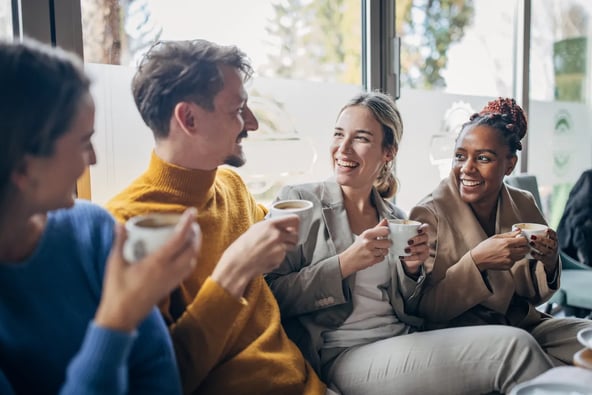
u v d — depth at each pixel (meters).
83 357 0.71
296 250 1.47
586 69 3.70
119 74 1.57
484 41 2.85
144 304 0.72
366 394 1.35
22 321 0.83
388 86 2.30
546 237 1.44
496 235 1.49
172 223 0.81
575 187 2.63
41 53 0.76
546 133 3.45
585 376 1.01
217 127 1.20
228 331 1.09
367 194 1.58
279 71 2.00
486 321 1.59
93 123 0.81
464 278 1.49
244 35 1.88
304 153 2.10
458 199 1.63
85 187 1.50
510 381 1.29
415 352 1.34
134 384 0.90
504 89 3.03
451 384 1.32
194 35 1.75
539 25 3.28
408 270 1.48
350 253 1.36
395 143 1.57
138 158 1.62
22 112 0.71
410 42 2.44
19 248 0.86
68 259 0.90
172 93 1.17
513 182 2.51
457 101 2.71
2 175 0.73
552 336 1.58
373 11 2.21
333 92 2.17
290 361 1.26
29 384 0.84
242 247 1.08
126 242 0.75
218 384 1.17
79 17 1.45
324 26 2.12
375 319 1.49
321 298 1.38
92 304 0.90
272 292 1.44
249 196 1.46
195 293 1.18
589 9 3.65
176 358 1.07
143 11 1.62
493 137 1.57
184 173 1.21
